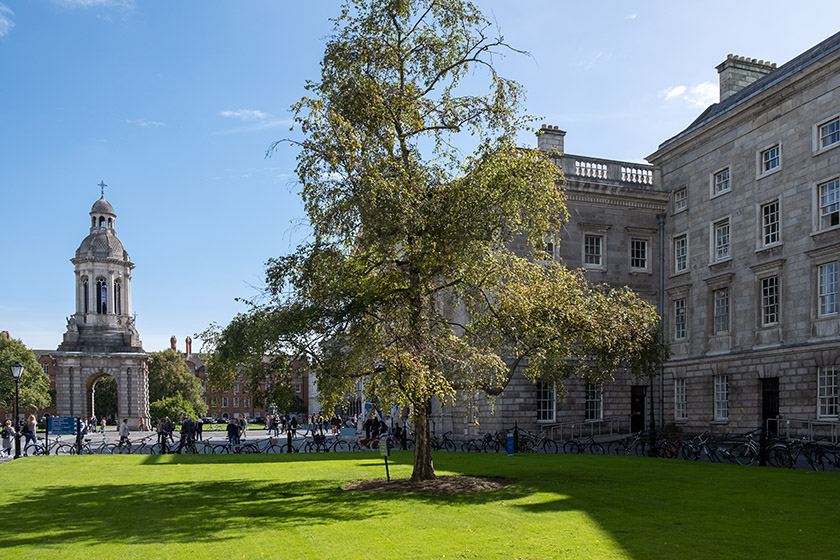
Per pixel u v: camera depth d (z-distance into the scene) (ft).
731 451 90.84
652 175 148.15
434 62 66.59
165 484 70.44
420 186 63.16
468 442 119.14
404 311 62.69
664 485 63.46
